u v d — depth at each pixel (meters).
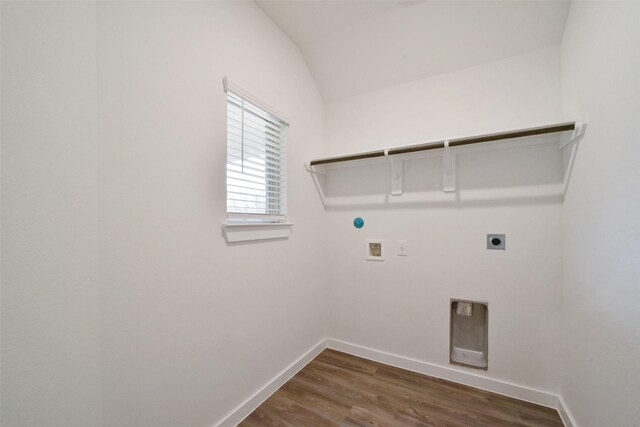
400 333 1.82
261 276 1.45
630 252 0.80
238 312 1.30
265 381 1.47
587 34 1.09
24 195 0.63
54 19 0.68
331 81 1.98
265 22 1.51
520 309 1.49
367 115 1.96
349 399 1.46
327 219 2.12
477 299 1.59
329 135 2.13
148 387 0.93
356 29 1.64
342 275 2.05
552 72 1.42
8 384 0.61
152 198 0.93
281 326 1.61
